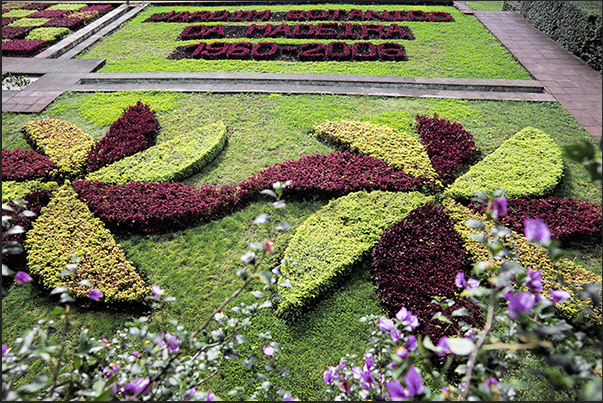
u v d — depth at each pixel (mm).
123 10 13930
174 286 4699
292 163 6285
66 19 13016
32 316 4387
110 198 5668
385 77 8961
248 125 7547
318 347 4078
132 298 4383
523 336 1910
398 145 6699
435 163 6285
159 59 10211
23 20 12953
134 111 7684
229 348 2574
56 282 4480
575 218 5242
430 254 4707
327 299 4535
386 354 2633
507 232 2170
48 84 9047
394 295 4297
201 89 8703
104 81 9219
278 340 4121
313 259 4738
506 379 3643
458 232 5016
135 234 5406
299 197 5895
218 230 5430
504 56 10000
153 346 2314
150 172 6203
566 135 7027
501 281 1896
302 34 11328
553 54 10023
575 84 8594
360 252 4840
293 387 3744
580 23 9648
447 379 3691
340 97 8367
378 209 5410
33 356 2105
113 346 3979
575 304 4062
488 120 7508
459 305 4082
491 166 6176
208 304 4488
